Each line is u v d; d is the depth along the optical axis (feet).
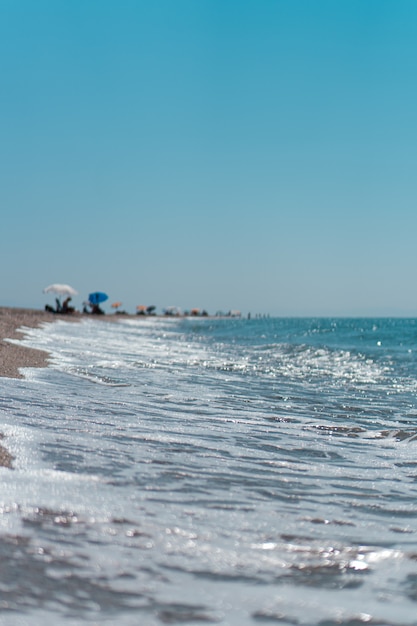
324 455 23.00
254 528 13.98
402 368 58.18
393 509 16.29
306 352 74.74
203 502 15.67
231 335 122.11
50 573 10.65
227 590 10.71
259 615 9.91
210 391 39.37
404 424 30.37
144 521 13.67
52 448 19.84
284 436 26.04
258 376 50.21
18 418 24.49
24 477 16.16
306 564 12.11
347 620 9.89
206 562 11.81
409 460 22.74
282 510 15.62
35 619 9.11
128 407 30.19
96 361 54.44
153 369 51.31
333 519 15.16
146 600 10.06
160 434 24.04
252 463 20.71
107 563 11.29
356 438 26.63
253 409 32.99
